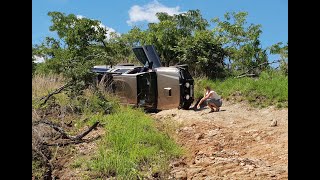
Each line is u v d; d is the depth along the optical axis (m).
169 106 11.73
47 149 6.62
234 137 8.78
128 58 20.05
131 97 11.39
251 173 6.07
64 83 10.70
